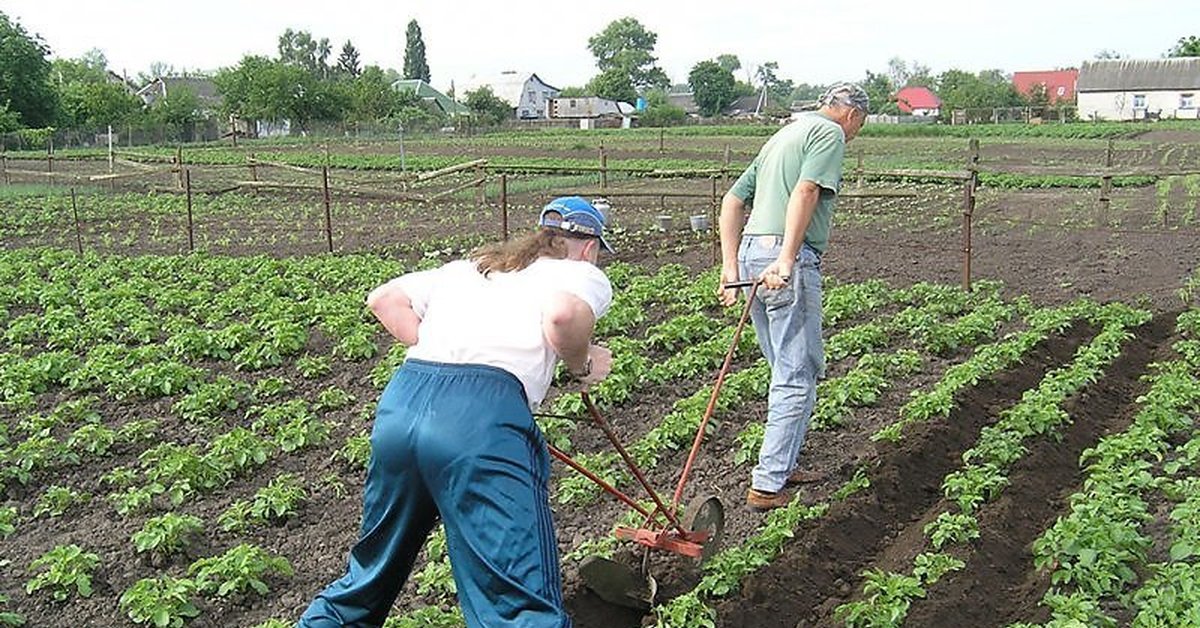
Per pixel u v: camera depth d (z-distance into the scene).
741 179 7.16
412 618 5.34
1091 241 19.62
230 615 5.85
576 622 5.68
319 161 45.38
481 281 4.74
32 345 12.19
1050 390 8.94
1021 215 23.89
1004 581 6.20
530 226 23.58
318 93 85.62
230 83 84.75
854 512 6.88
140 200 29.34
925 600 5.73
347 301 13.47
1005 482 7.12
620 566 5.69
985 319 12.00
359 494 7.55
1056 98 113.62
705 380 10.30
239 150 55.72
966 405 9.08
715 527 6.09
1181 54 107.62
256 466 8.02
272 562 6.14
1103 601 5.75
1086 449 8.22
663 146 53.19
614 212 25.72
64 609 5.89
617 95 136.88
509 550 4.29
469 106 107.62
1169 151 42.38
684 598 5.46
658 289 14.52
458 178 36.00
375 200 29.44
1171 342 11.69
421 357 4.57
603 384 9.47
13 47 63.91
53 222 24.80
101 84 76.81
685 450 8.21
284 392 10.10
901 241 19.92
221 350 11.29
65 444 8.17
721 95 135.88
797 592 5.98
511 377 4.49
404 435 4.41
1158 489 7.19
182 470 7.50
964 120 83.56
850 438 8.45
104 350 11.05
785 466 6.94
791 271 6.50
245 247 20.67
